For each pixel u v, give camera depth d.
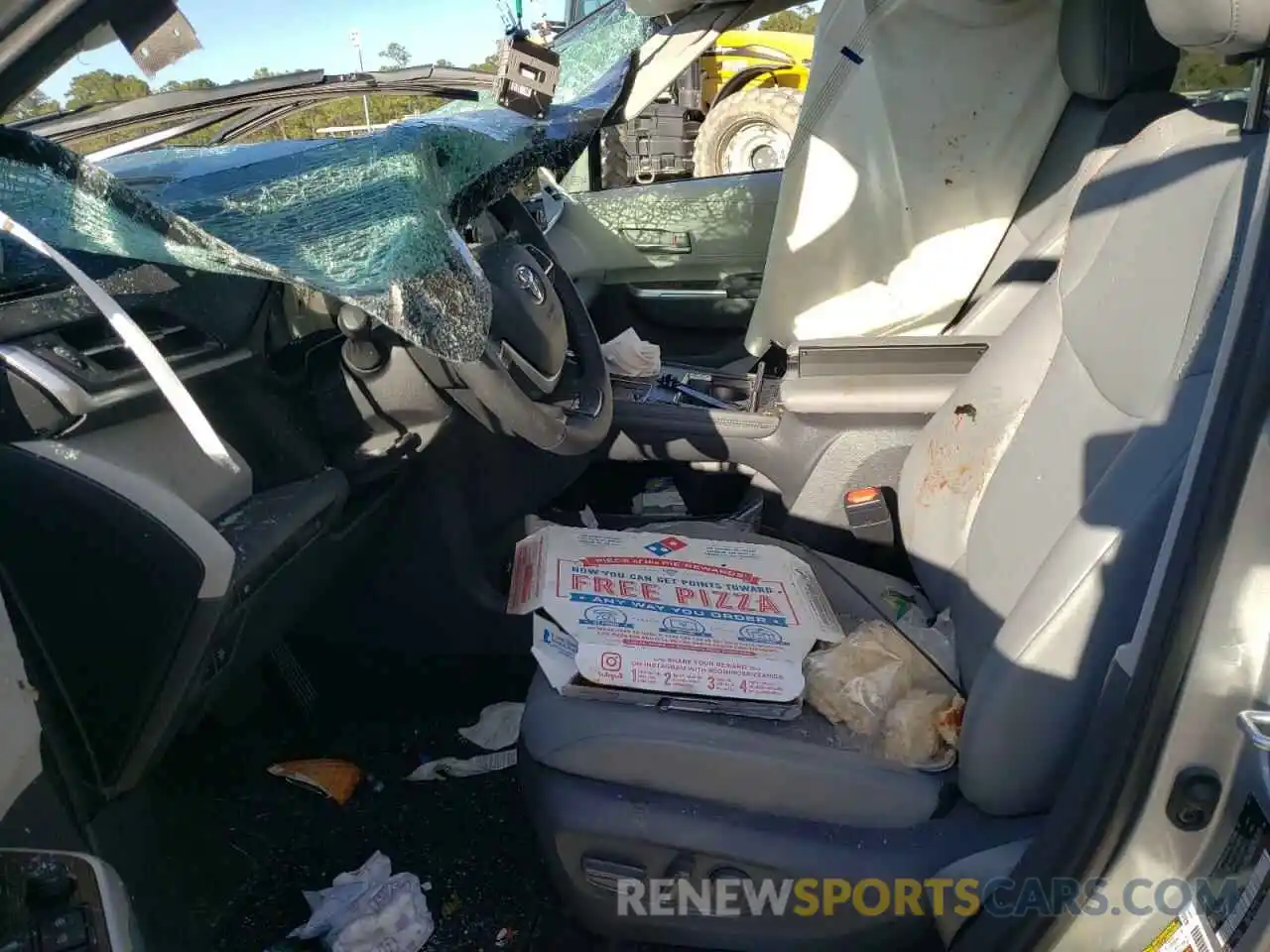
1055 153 2.42
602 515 2.06
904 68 2.49
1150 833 0.97
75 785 1.19
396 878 1.64
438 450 1.74
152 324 1.33
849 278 2.71
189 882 1.59
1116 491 1.11
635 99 2.03
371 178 1.30
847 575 1.72
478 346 1.34
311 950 1.55
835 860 1.25
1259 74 1.07
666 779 1.31
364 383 1.60
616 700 1.34
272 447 1.46
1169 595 0.90
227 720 1.79
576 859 1.33
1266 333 0.82
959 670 1.45
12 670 0.89
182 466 1.24
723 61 4.64
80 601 1.10
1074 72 2.05
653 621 1.45
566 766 1.33
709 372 2.44
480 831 1.76
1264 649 0.89
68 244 1.10
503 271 1.51
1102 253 1.35
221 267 1.16
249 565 1.21
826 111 2.62
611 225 3.17
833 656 1.42
